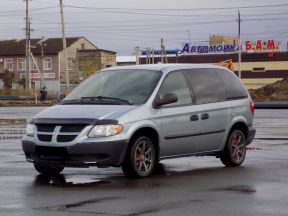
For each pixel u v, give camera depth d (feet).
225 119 38.91
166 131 35.06
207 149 37.88
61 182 32.55
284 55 321.11
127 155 33.19
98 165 32.22
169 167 38.88
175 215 23.84
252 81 326.44
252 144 53.62
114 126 32.40
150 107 34.40
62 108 34.32
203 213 24.20
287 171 36.40
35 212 24.56
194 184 31.60
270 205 25.75
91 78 38.22
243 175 34.83
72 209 25.11
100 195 28.43
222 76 40.04
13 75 329.11
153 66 37.63
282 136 62.39
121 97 35.01
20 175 35.14
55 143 32.37
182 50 341.41
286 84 259.80
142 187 30.71
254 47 326.85
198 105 37.24
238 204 26.00
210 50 334.85
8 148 51.52
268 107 148.87
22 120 98.53
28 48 261.85
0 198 27.76
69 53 349.00
